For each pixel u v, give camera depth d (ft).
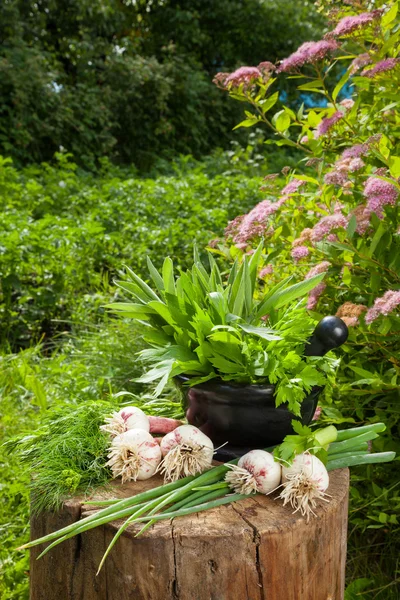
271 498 5.11
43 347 15.26
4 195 20.13
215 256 16.34
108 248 17.10
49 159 31.94
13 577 7.74
